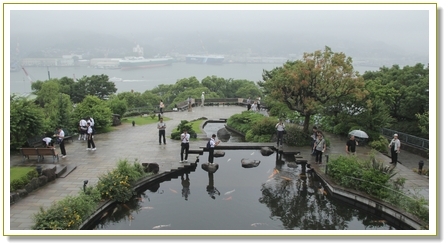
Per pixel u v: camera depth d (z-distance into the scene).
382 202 13.01
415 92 26.69
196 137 22.45
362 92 19.58
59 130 17.17
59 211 10.53
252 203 13.79
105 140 21.47
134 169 14.73
